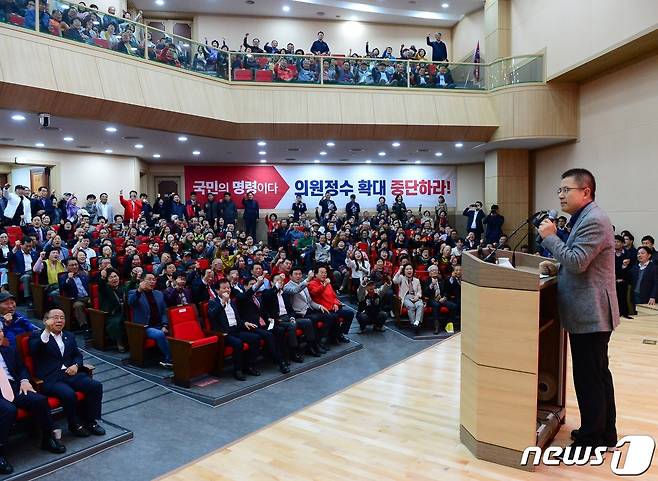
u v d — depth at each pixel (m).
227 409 4.68
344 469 3.06
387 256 10.13
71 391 3.94
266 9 14.75
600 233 2.73
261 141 11.66
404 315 8.01
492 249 3.65
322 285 7.12
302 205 14.55
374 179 16.58
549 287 3.43
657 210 9.29
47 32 7.87
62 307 6.75
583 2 10.16
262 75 10.90
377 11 15.05
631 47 9.17
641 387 4.27
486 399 3.03
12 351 3.96
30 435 4.00
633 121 9.86
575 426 3.42
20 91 7.51
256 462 3.22
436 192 16.92
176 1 14.12
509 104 11.70
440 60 13.62
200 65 10.30
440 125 11.63
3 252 8.43
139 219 11.03
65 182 12.81
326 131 11.30
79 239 8.59
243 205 14.28
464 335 3.24
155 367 5.74
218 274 7.82
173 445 3.90
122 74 8.87
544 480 2.76
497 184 13.22
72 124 9.24
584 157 11.37
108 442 3.87
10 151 11.78
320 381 5.55
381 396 4.39
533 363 2.85
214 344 5.54
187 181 15.64
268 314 6.14
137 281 6.58
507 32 13.13
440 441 3.38
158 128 9.82
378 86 11.48
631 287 7.61
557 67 11.06
